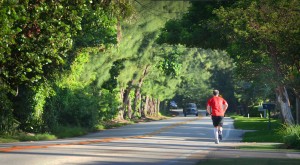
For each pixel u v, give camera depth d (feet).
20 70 143.95
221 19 184.55
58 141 177.99
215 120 161.99
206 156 104.17
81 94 313.73
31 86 178.91
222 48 268.00
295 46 173.78
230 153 112.27
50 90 182.50
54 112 266.16
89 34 243.19
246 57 212.23
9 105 216.54
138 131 271.49
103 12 186.70
